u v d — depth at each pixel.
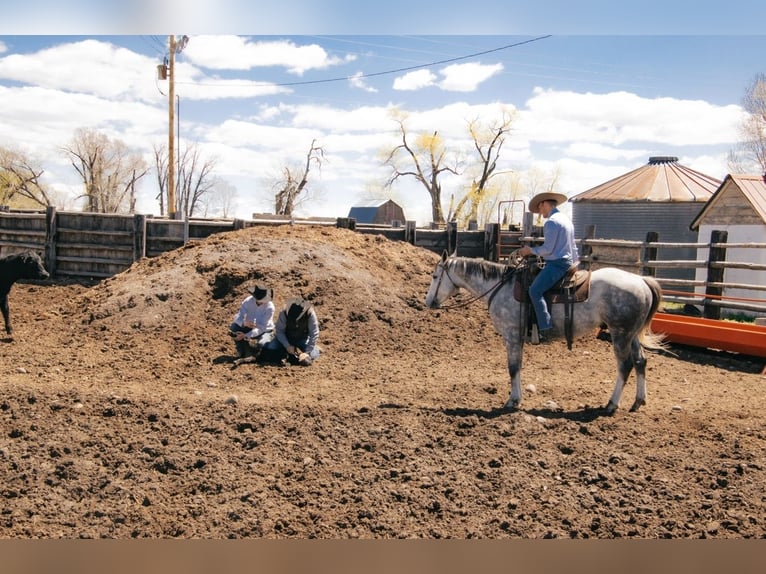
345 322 11.52
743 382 9.70
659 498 5.30
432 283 8.36
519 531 4.79
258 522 4.83
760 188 21.58
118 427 6.47
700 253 23.38
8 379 8.07
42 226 17.84
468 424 6.83
